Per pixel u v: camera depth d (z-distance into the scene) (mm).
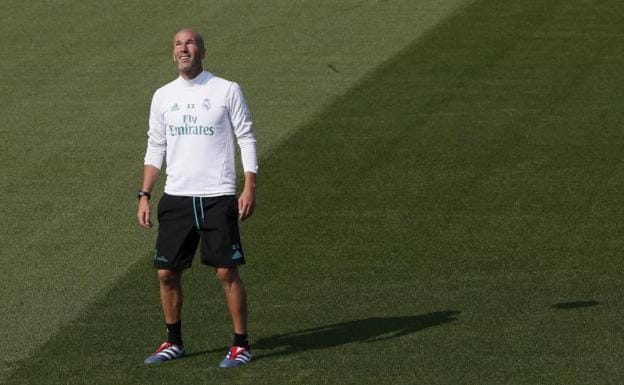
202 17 62500
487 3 62969
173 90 28203
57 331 31547
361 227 38250
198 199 27969
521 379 27516
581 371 27844
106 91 53688
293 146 46125
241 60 56781
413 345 29562
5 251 37969
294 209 39969
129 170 44938
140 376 28359
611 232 37250
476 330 30391
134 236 38906
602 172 42406
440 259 35562
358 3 63719
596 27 59062
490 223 38250
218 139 28031
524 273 34281
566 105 49531
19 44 59812
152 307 33000
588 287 33156
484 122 47844
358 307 32312
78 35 60688
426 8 62719
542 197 40344
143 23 61906
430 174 42750
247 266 35469
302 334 30578
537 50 56344
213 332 30891
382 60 55938
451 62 55188
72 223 40188
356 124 48250
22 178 44375
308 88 52969
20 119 50594
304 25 60969
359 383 27516
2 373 28984
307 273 34844
